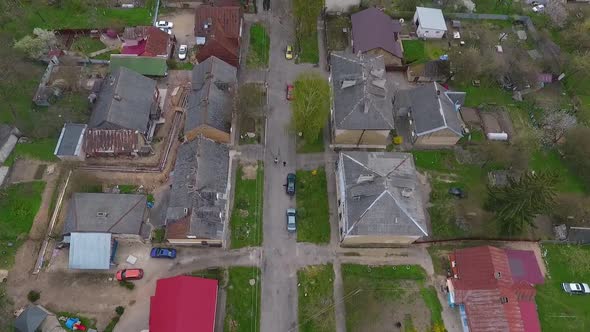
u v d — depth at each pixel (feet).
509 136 250.37
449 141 239.71
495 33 304.30
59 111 237.25
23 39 247.70
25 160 222.07
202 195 193.67
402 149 241.76
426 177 231.91
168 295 175.52
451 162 237.25
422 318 191.42
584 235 213.46
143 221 199.82
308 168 231.30
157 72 255.50
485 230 214.28
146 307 186.60
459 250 202.39
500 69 267.59
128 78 232.53
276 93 259.39
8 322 173.99
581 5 322.34
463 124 251.39
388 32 276.21
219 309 187.83
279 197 220.43
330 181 226.99
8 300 183.11
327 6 295.48
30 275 190.90
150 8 293.43
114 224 192.13
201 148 204.85
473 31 300.81
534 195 189.16
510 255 202.39
